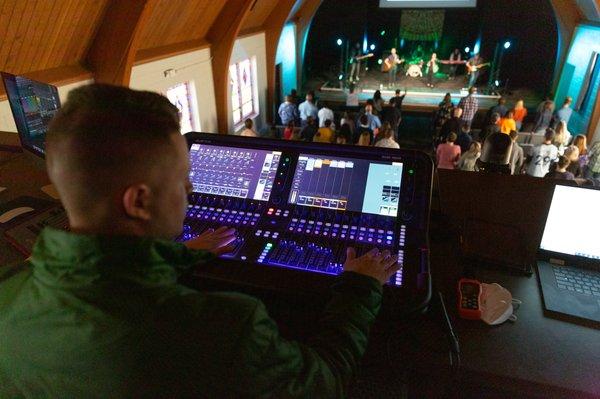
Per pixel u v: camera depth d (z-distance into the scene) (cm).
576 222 130
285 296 105
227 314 53
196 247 114
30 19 319
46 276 53
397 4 1305
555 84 1073
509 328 111
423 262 108
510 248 137
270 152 133
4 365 57
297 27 1149
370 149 127
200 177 135
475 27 1346
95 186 53
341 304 79
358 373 119
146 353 50
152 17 471
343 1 1372
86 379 52
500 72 1350
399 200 120
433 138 840
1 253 124
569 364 101
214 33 656
